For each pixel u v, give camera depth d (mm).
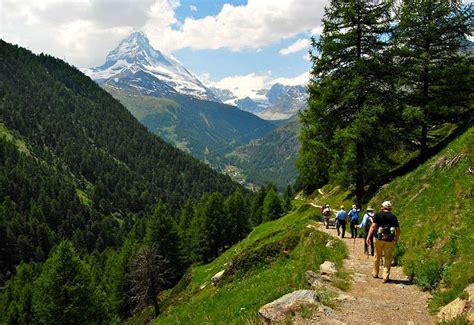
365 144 28438
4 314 75125
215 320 16719
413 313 10250
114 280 65375
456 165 19609
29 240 124000
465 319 8609
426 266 12633
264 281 20156
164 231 64125
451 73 29391
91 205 171625
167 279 63312
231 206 87062
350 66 29172
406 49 29016
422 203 19297
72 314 37031
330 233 25469
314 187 81625
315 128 30453
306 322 9516
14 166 164000
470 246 11977
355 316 10078
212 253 79250
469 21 29250
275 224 48969
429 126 31141
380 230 13305
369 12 28125
